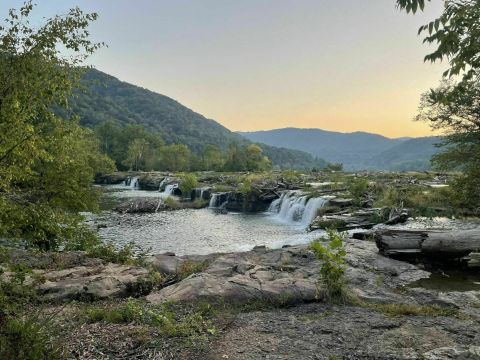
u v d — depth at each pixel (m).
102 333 6.54
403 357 5.71
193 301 8.40
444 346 6.14
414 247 12.73
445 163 22.92
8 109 6.43
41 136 7.48
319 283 9.23
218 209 44.31
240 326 7.12
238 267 11.29
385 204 28.27
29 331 5.44
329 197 33.50
